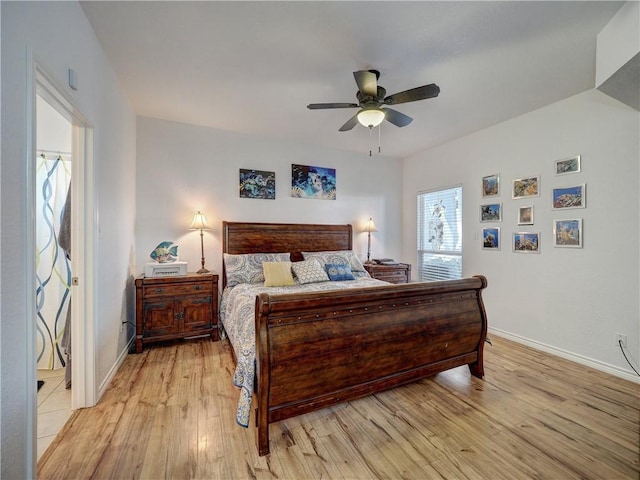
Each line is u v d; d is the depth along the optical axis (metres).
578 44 2.01
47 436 1.63
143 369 2.48
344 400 1.78
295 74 2.40
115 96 2.42
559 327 2.84
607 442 1.62
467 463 1.47
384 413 1.89
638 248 2.34
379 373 1.89
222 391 2.13
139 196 3.28
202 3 1.66
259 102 2.92
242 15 1.75
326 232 4.27
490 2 1.64
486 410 1.92
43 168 2.54
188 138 3.51
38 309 2.48
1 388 1.01
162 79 2.50
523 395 2.11
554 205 2.88
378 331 1.84
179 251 3.48
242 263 3.43
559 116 2.85
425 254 4.64
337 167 4.50
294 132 3.77
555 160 2.88
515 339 3.23
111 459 1.47
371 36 1.93
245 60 2.22
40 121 2.53
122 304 2.69
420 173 4.68
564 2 1.64
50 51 1.37
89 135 1.90
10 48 1.07
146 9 1.71
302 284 3.21
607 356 2.49
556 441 1.63
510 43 2.00
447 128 3.59
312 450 1.56
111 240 2.33
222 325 3.31
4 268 1.03
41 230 2.52
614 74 1.77
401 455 1.53
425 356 2.07
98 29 1.88
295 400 1.63
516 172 3.24
